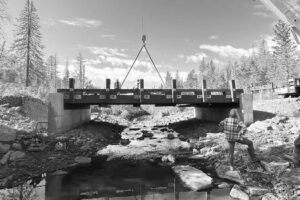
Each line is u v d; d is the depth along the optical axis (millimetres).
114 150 11750
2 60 29125
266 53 72688
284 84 24359
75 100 14484
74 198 5695
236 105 16422
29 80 40344
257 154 8680
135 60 16312
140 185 6684
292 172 6578
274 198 5160
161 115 33625
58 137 12188
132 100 15273
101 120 23516
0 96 14586
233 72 84812
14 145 9148
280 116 15211
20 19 40219
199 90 15938
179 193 5992
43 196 5797
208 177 7004
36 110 16031
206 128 17062
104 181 7043
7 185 6527
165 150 11727
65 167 8523
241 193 5582
